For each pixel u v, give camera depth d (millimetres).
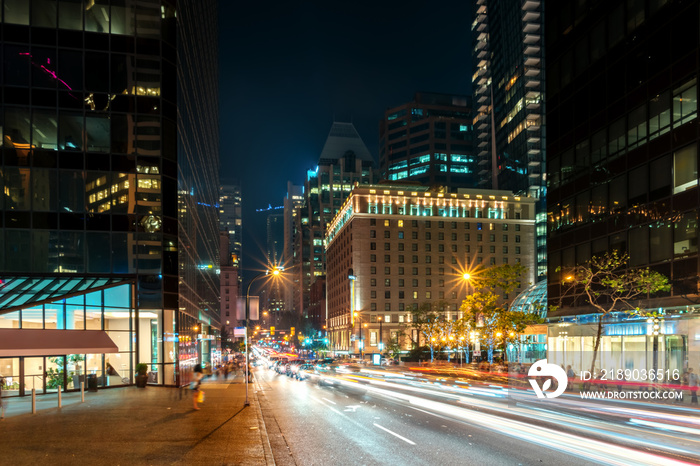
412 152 188375
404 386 38750
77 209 36531
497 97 159125
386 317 120875
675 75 27625
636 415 18828
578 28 36469
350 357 114188
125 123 38125
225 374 48531
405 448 14023
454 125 188000
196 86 54406
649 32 29641
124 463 12273
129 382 36719
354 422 19359
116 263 36938
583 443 13984
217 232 92062
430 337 88750
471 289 123312
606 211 32906
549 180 39562
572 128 36906
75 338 27672
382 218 124062
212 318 76875
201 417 20531
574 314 35188
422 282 123438
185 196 43812
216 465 12031
